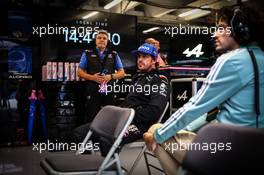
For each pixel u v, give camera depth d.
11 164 3.63
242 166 0.80
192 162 0.95
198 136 0.95
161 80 2.57
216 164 0.87
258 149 0.76
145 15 7.75
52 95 4.77
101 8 6.91
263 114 1.42
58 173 1.61
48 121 4.67
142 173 3.13
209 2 6.56
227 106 1.46
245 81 1.40
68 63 4.87
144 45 2.66
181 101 4.29
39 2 5.56
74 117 4.75
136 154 3.96
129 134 2.32
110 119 1.97
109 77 3.92
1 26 4.88
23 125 4.81
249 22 1.46
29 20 4.99
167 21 7.92
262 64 1.42
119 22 5.32
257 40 1.48
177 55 6.38
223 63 1.40
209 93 1.41
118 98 3.97
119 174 1.77
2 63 4.86
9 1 4.93
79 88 4.80
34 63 5.00
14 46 4.93
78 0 6.34
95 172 1.68
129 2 6.65
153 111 2.44
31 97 4.86
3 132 4.71
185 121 1.42
